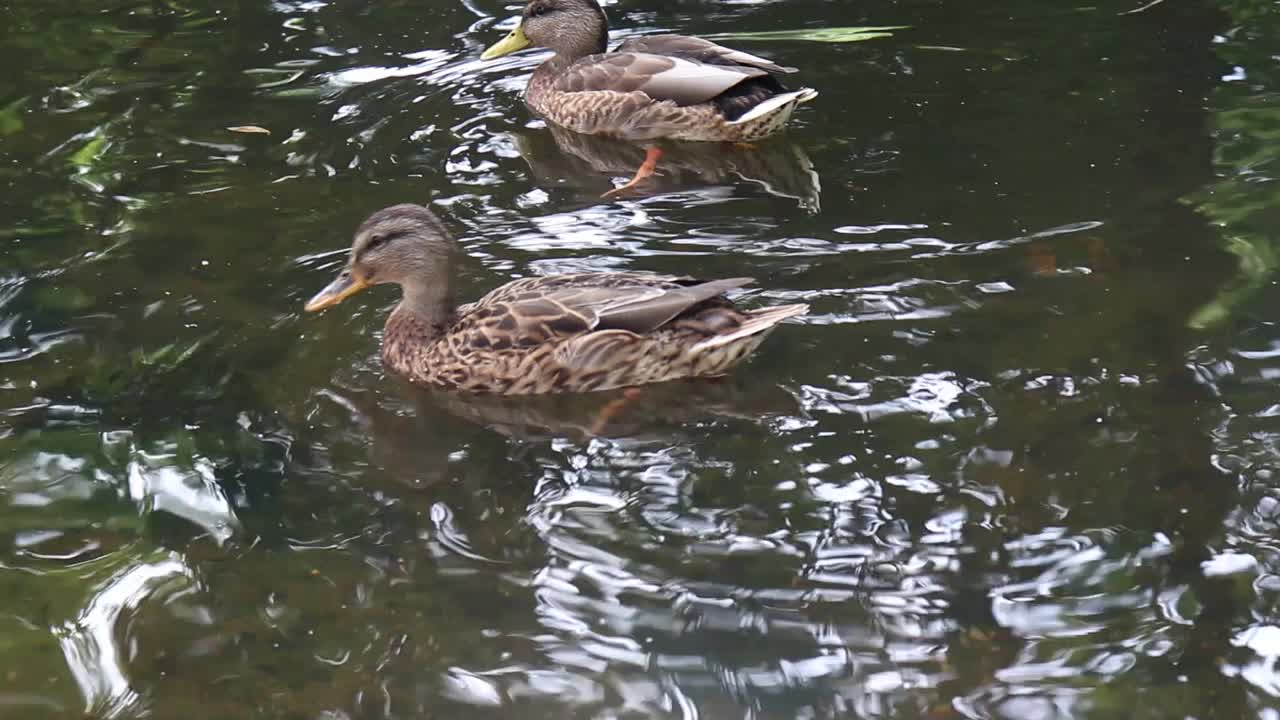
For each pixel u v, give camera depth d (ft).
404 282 32.71
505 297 32.76
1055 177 39.52
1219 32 48.91
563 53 49.08
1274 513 25.82
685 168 42.75
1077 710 21.80
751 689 22.57
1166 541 25.27
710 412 30.14
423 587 25.09
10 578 25.46
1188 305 32.55
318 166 42.34
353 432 30.01
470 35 53.01
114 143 43.70
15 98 46.93
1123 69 46.47
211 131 44.65
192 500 27.58
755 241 37.01
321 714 22.43
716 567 25.26
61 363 32.12
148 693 22.93
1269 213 36.58
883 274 34.71
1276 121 41.98
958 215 37.70
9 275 35.96
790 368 31.07
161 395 31.01
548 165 43.29
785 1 54.34
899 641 23.41
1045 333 31.76
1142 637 23.21
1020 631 23.49
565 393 31.81
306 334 33.65
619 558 25.63
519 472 28.45
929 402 29.53
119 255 37.04
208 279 35.83
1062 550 25.18
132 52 50.90
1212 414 28.58
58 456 28.81
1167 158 40.16
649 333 31.40
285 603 24.84
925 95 45.65
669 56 46.83
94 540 26.55
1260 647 22.85
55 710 22.57
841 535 25.88
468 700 22.63
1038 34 49.80
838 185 40.19
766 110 43.96
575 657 23.40
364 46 51.78
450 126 45.70
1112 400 29.17
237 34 52.70
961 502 26.53
